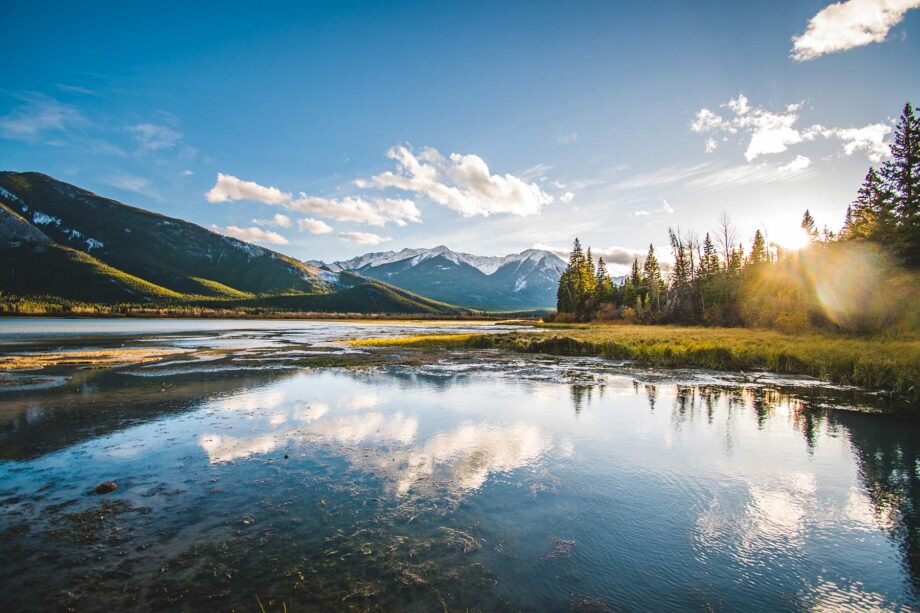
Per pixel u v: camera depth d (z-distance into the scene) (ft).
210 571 18.86
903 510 25.40
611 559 20.12
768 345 97.81
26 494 26.86
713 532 22.76
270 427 41.91
